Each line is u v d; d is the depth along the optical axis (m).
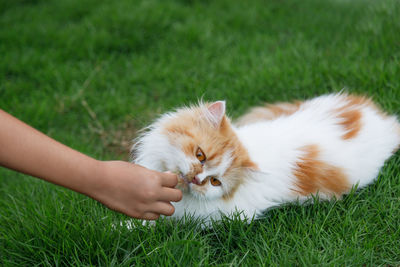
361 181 1.02
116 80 1.65
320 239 0.91
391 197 0.99
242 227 0.93
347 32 1.75
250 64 1.63
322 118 1.06
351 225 0.94
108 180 0.77
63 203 1.03
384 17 1.62
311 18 2.06
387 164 1.06
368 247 0.91
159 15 2.00
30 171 0.73
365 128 1.04
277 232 0.92
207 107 0.94
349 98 1.11
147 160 0.96
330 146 1.02
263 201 0.97
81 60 1.81
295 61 1.53
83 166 0.76
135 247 0.92
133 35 1.90
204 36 1.87
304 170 1.00
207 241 0.94
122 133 1.39
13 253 0.92
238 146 0.94
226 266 0.88
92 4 2.22
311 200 1.00
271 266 0.87
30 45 1.92
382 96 1.19
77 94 1.55
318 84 1.33
